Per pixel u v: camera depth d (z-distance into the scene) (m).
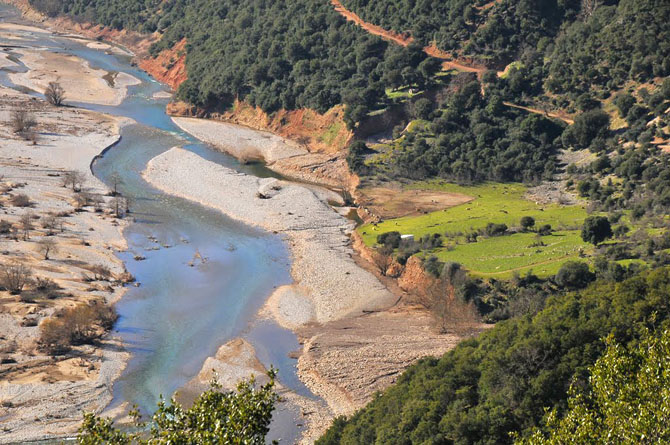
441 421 63.19
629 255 106.50
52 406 83.19
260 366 94.50
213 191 156.38
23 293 106.69
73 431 79.00
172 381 90.19
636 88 160.25
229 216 145.62
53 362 91.94
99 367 91.88
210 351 97.94
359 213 149.50
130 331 101.50
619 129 156.12
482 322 102.19
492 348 74.00
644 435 34.84
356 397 87.44
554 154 161.25
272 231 140.00
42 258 118.44
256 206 150.38
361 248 132.38
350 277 121.50
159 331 102.12
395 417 66.94
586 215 131.38
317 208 150.88
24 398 84.19
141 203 148.50
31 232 127.56
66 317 97.12
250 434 35.34
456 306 103.69
